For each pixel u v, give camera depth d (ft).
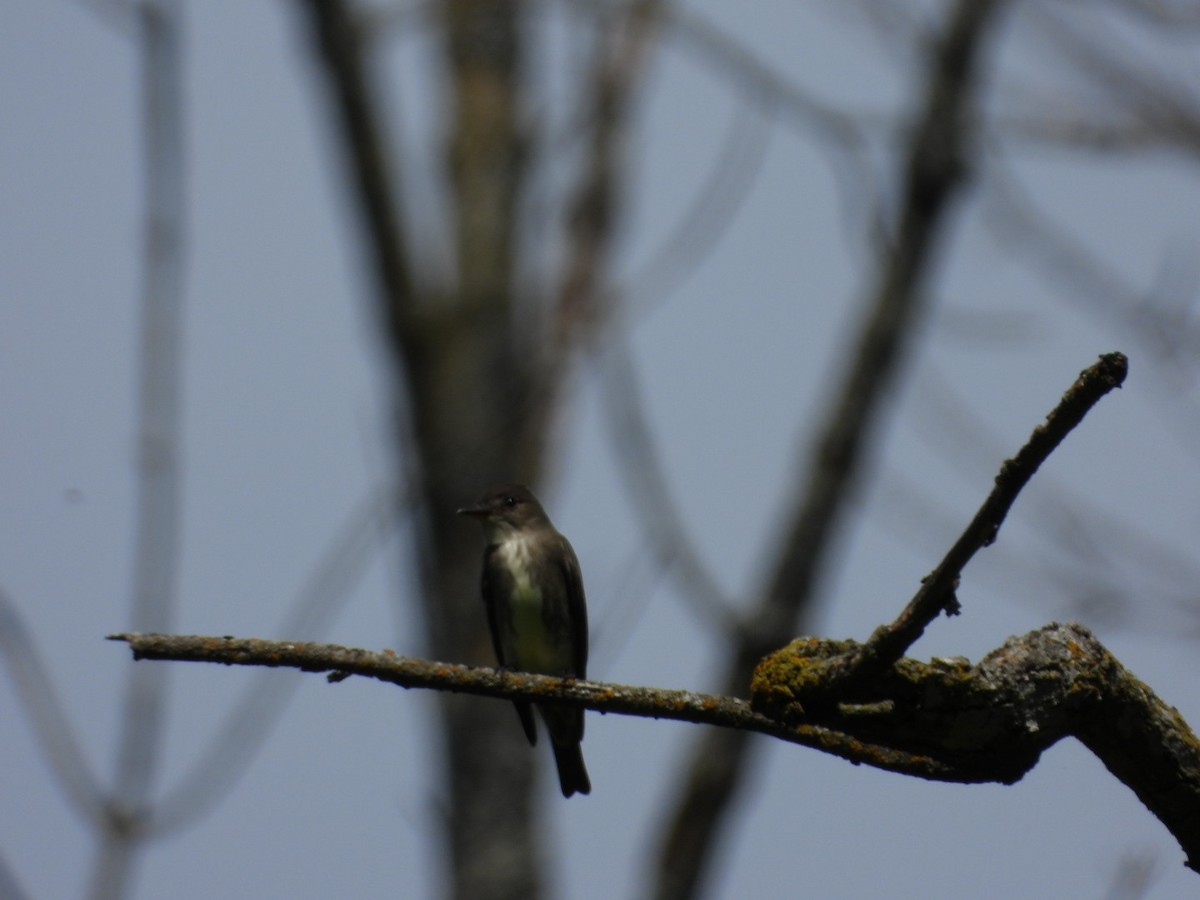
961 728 17.29
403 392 41.47
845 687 17.47
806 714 17.81
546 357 39.86
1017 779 17.69
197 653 18.21
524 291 41.34
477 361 41.34
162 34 22.54
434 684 18.79
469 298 42.06
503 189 44.01
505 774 41.98
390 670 18.63
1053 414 15.71
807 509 45.57
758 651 42.80
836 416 46.37
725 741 44.21
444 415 40.81
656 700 18.43
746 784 44.42
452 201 44.09
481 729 42.22
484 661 40.81
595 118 39.65
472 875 41.29
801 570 44.70
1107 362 15.47
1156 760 17.54
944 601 16.67
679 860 43.80
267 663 18.40
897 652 17.02
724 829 44.09
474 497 40.60
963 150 45.85
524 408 39.65
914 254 46.57
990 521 16.25
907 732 17.49
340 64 40.29
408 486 40.42
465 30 45.62
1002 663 17.33
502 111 44.83
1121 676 17.46
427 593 41.27
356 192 41.01
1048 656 17.33
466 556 40.91
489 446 40.52
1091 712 17.31
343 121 40.60
